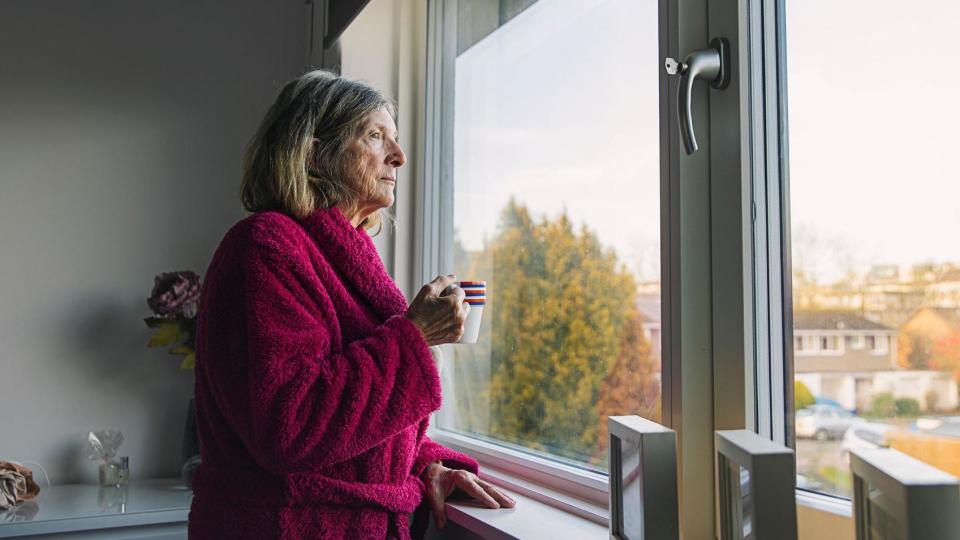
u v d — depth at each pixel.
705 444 1.08
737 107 1.05
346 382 1.02
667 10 1.15
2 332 1.93
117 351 2.05
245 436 1.03
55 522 1.58
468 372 1.77
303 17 2.32
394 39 2.00
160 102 2.13
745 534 0.68
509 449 1.60
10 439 1.92
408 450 1.21
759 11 1.05
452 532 1.40
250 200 1.26
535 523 1.22
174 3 2.16
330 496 1.10
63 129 2.02
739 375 1.04
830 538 0.90
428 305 1.12
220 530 1.10
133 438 2.05
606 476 1.31
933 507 0.53
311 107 1.20
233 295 1.06
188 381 2.12
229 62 2.22
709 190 1.11
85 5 2.06
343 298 1.15
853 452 0.64
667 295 1.12
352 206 1.25
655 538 0.80
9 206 1.95
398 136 1.96
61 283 1.99
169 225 2.13
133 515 1.65
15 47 1.98
